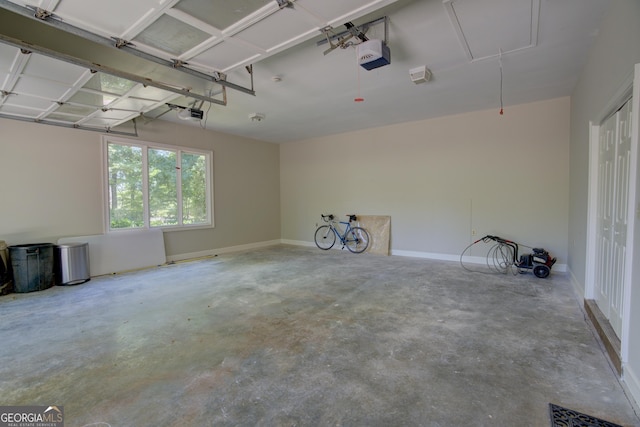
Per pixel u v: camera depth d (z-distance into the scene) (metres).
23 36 2.54
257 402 1.78
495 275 4.56
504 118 5.04
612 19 2.30
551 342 2.44
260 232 7.63
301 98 4.41
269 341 2.53
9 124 4.09
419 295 3.67
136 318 3.05
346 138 6.90
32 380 2.01
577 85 3.89
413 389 1.88
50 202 4.44
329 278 4.49
